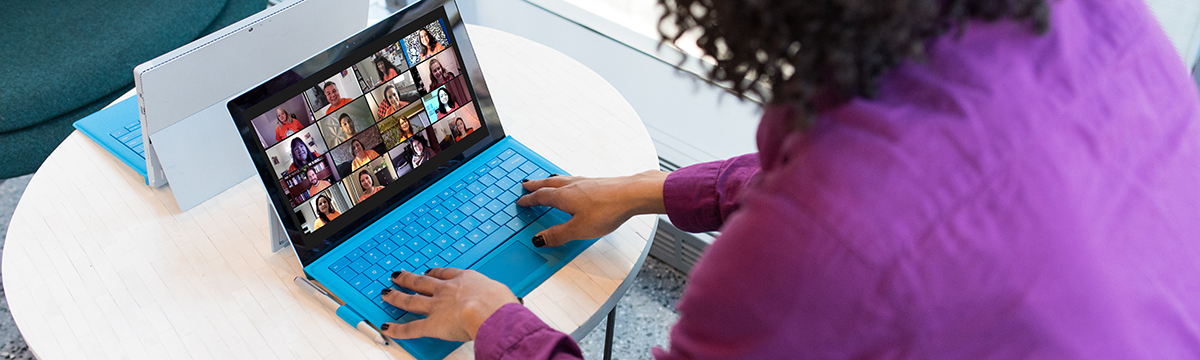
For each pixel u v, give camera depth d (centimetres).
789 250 47
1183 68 56
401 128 102
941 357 50
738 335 52
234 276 98
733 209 86
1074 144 47
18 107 157
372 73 99
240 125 89
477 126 110
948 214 46
